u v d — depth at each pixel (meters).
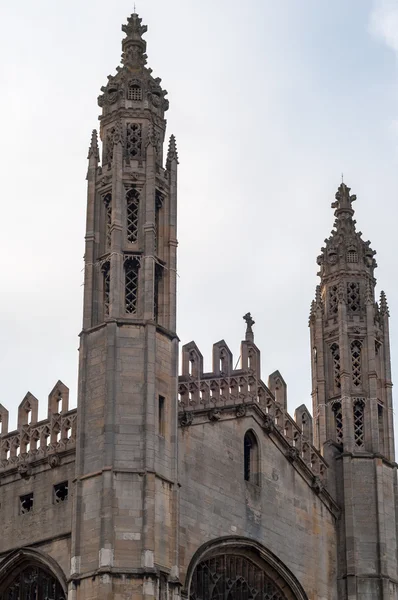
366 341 86.69
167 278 73.38
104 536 66.69
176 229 74.62
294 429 81.81
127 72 77.06
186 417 73.69
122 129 75.25
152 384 69.81
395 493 84.81
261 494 77.62
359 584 81.00
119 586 66.19
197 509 73.06
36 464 73.62
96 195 74.31
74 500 68.50
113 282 71.44
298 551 79.06
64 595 70.19
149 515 67.44
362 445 84.75
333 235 89.94
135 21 79.44
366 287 88.06
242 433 77.56
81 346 71.19
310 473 81.38
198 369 75.88
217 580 74.50
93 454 68.81
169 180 75.31
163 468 69.31
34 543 71.88
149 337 70.50
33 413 75.44
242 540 75.06
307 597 78.50
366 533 82.31
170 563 68.06
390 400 86.69
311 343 88.25
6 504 74.06
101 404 69.44
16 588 72.88
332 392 86.31
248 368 79.06
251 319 80.88
